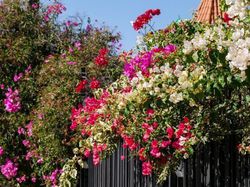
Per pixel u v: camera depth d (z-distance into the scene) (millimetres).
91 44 9797
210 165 6352
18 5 10656
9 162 9562
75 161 7723
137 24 7594
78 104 8797
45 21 10805
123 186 7629
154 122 6352
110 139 7074
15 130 9641
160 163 6551
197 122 6094
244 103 5961
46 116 8711
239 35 4332
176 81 5445
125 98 6188
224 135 6148
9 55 10102
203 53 4688
